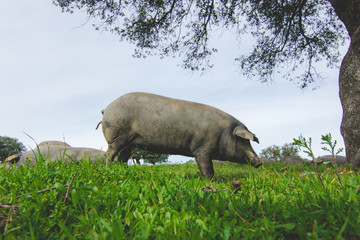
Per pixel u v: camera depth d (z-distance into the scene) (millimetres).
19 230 1672
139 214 1998
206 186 2949
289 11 11906
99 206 2191
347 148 6391
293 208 1895
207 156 5445
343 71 6785
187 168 7742
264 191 2846
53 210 2053
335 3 7012
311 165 5250
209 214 1920
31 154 6656
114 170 3680
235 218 1815
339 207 1836
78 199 2166
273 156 18172
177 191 2613
